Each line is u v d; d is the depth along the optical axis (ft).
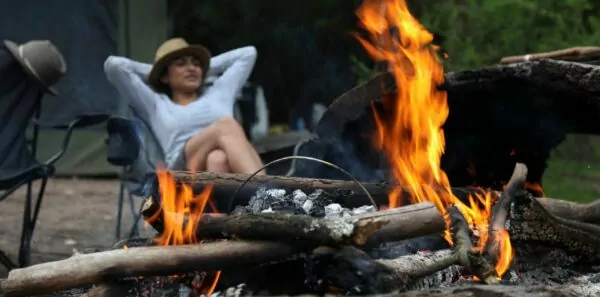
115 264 8.15
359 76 34.47
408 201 10.55
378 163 12.98
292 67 55.47
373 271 7.98
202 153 15.42
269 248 8.31
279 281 8.59
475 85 11.89
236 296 8.53
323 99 55.36
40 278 7.99
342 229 7.98
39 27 30.94
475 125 13.26
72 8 30.99
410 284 8.41
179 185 9.62
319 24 53.67
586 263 10.69
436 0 32.83
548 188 28.86
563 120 13.00
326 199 10.19
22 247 15.67
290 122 56.03
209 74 18.65
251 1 53.98
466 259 8.74
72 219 22.89
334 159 12.75
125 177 16.84
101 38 31.19
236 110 21.86
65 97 31.17
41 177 15.38
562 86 11.22
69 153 32.30
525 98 12.23
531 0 29.94
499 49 30.14
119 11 31.14
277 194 9.97
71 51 31.14
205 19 54.08
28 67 15.60
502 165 14.26
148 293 8.77
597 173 32.35
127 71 17.43
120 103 31.01
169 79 17.75
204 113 17.22
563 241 10.40
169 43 17.70
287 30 54.70
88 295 8.66
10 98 15.67
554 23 29.84
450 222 9.25
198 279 8.87
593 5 32.65
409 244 9.48
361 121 12.62
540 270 10.30
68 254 17.40
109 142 16.44
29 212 15.75
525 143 13.98
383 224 8.29
